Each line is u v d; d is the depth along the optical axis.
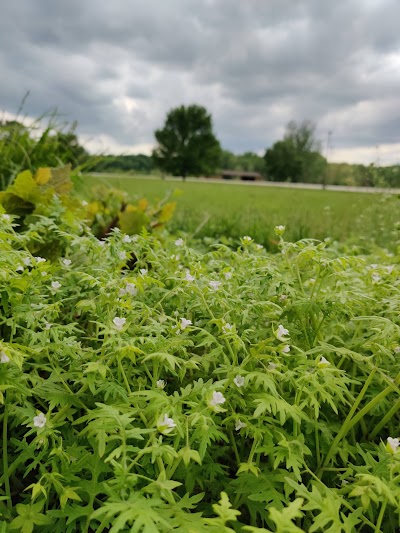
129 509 1.35
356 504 1.76
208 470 1.79
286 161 45.19
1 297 1.89
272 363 1.90
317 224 7.69
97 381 1.78
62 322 2.53
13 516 1.70
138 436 1.50
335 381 1.91
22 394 1.79
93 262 2.51
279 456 1.68
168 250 2.78
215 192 18.47
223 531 1.29
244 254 2.60
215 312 2.26
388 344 2.09
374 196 7.45
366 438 2.17
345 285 2.62
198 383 1.81
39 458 1.68
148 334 2.10
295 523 1.78
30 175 3.38
